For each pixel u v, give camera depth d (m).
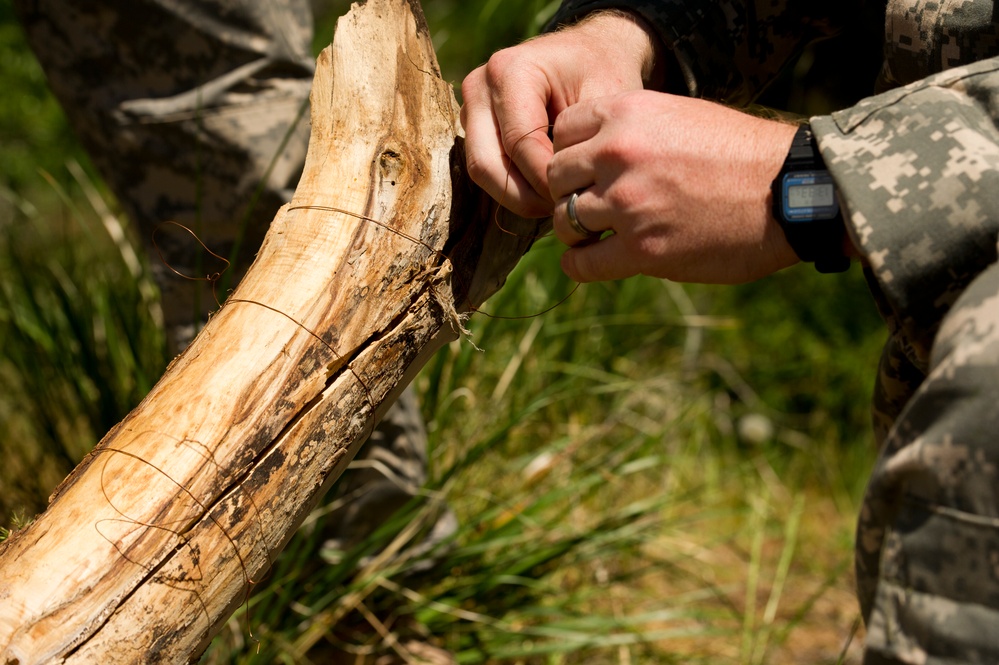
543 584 1.65
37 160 3.50
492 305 1.83
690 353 2.68
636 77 1.04
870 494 0.70
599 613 1.80
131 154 1.40
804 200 0.79
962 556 0.62
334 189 0.94
